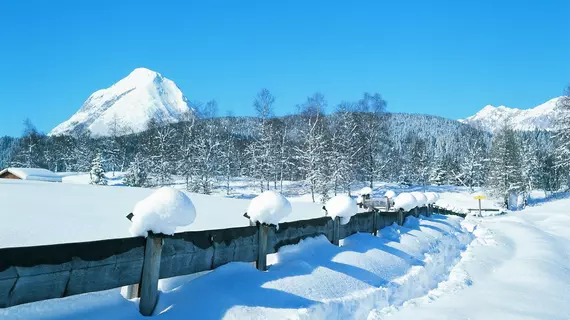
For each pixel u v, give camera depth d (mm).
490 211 35469
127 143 73875
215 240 4039
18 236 5359
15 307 2670
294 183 44938
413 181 59406
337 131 40469
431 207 14953
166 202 3215
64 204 9867
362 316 4539
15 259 2480
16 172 36312
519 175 43531
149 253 3254
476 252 9828
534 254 9969
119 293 3291
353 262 5695
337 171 36219
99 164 46562
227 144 47219
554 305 5520
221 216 9469
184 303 3391
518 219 25500
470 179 57156
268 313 3555
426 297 5742
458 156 88500
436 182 62000
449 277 7277
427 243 8898
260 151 41219
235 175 49688
